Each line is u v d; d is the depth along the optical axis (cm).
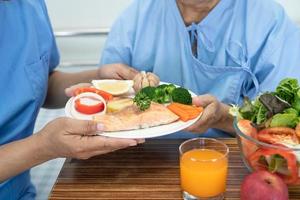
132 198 78
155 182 82
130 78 116
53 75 128
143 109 92
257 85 113
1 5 104
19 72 102
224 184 77
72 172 87
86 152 83
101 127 83
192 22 115
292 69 111
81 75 125
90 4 173
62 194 79
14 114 101
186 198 77
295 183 74
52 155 86
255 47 113
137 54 123
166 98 100
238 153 91
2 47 101
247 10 114
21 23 107
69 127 82
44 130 86
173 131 86
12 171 88
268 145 71
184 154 80
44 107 131
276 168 73
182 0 109
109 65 120
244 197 70
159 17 119
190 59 117
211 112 93
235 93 116
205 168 74
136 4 123
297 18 171
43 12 117
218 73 116
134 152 94
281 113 76
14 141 96
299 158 70
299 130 72
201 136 114
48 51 115
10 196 102
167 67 121
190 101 98
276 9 116
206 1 108
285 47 112
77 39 180
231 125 107
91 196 79
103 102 96
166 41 119
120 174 86
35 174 134
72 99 102
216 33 115
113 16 175
